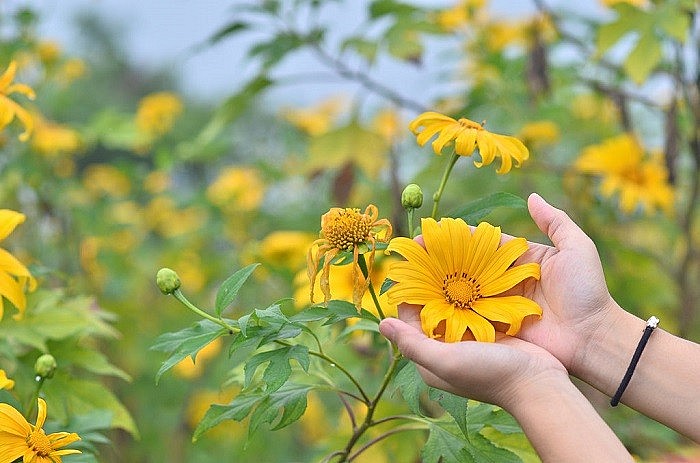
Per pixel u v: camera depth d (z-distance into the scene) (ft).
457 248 3.37
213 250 7.97
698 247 6.35
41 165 6.25
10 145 6.18
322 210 7.09
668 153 5.42
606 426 3.09
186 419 6.93
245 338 3.33
